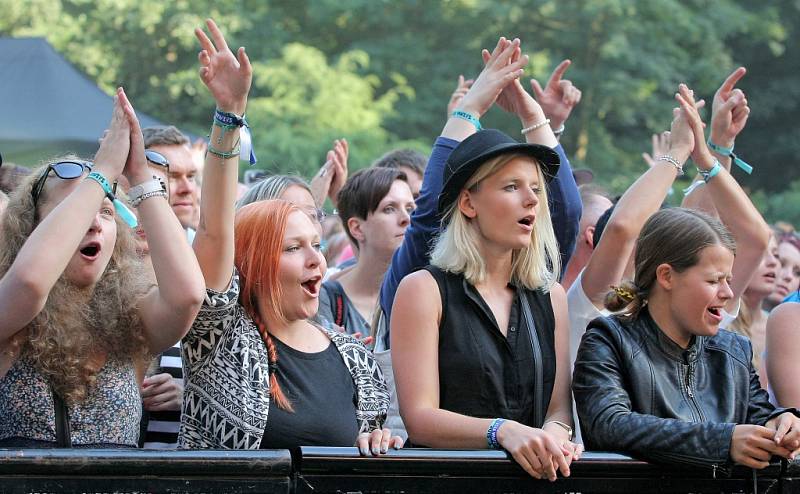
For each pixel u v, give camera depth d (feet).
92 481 12.49
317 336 15.83
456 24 90.53
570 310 17.94
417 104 85.87
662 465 14.38
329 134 75.77
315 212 19.85
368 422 15.56
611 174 87.86
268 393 14.83
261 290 15.26
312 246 15.60
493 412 15.37
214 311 14.85
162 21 86.07
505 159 15.80
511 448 13.85
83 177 14.84
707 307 15.16
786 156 100.37
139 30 86.48
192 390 14.97
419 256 18.25
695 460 14.05
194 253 14.85
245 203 19.89
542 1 87.56
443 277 15.70
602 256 17.62
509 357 15.55
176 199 22.34
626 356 15.28
